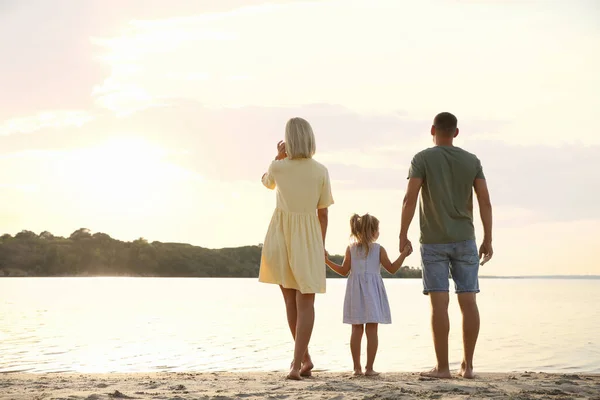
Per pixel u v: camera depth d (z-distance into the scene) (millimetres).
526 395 4027
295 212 5102
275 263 5113
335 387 4348
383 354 10516
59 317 19266
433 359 9844
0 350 10492
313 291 5008
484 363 9211
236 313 22500
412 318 20688
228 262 121625
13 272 104750
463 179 5203
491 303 33219
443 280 5215
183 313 22234
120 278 107875
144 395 4055
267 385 4578
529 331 15086
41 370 8188
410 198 5270
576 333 14422
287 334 14023
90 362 9070
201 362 9219
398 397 3865
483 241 5367
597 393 4305
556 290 66188
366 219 6043
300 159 5133
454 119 5336
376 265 5977
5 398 3914
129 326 16094
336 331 15242
